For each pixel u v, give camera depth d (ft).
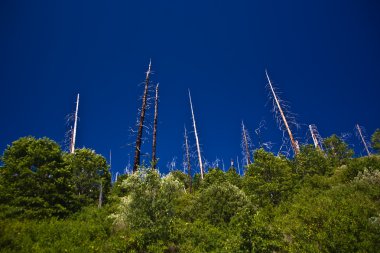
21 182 53.36
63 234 38.91
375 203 41.32
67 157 86.53
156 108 86.38
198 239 39.88
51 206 52.95
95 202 81.05
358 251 27.68
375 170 54.39
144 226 40.19
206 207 52.95
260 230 33.81
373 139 92.48
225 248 34.50
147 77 78.79
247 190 69.41
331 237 30.17
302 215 34.99
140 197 43.16
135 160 67.05
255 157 73.51
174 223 41.63
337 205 35.12
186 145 126.72
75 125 101.35
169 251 37.42
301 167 87.20
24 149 58.75
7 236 34.55
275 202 64.23
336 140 99.60
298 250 31.01
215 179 97.25
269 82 107.24
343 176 64.08
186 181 132.05
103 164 91.50
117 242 37.32
